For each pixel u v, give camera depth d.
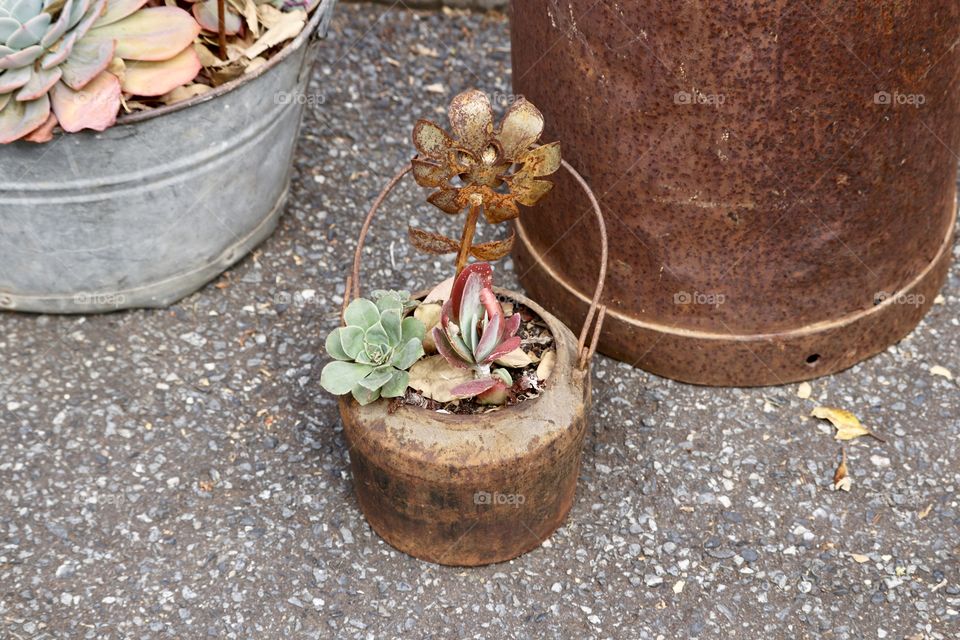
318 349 2.14
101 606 1.74
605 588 1.78
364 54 2.82
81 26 1.78
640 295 1.98
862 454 1.97
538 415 1.62
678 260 1.89
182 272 2.16
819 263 1.89
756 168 1.74
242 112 1.97
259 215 2.24
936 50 1.72
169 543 1.83
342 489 1.92
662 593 1.77
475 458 1.58
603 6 1.67
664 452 1.98
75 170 1.86
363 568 1.80
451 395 1.62
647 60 1.67
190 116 1.88
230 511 1.88
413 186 2.49
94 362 2.11
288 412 2.04
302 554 1.82
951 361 2.12
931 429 2.01
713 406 2.05
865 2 1.58
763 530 1.86
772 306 1.94
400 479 1.64
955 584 1.77
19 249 2.00
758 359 2.01
